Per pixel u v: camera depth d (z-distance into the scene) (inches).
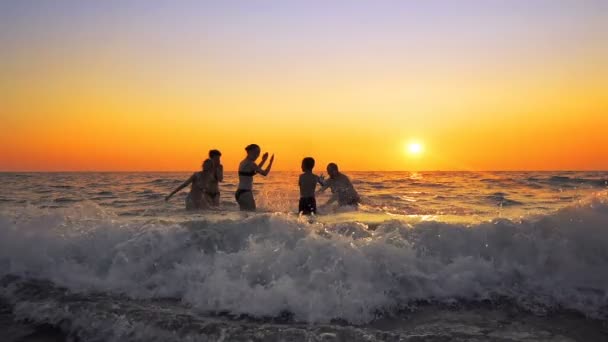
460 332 122.3
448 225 173.0
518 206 354.9
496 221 172.4
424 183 909.2
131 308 141.7
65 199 483.2
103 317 136.9
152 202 414.0
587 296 143.2
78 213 232.8
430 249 165.2
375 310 138.3
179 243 173.5
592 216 163.3
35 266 175.6
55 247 180.5
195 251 171.0
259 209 331.3
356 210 311.9
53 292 156.7
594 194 184.4
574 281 151.3
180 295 153.1
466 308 139.3
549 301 141.8
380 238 166.2
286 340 119.6
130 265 167.8
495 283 152.5
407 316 135.1
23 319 141.7
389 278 150.8
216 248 172.1
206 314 137.9
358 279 148.8
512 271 155.8
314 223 184.2
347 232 176.4
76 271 171.5
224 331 124.6
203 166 337.4
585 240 158.6
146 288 158.6
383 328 127.3
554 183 831.1
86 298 151.3
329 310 137.3
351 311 136.7
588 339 118.1
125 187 776.3
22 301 152.6
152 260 169.0
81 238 183.3
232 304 142.2
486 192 582.9
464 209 325.7
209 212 289.3
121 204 391.2
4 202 448.1
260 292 144.6
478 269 155.6
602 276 150.9
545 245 159.8
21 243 182.4
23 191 654.5
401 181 1047.6
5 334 132.9
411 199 455.8
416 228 174.2
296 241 168.1
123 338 126.6
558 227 164.1
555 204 378.9
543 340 117.6
